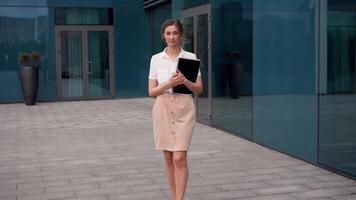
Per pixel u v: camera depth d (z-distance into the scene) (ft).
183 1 37.45
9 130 32.73
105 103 49.06
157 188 18.26
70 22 51.44
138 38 53.31
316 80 20.75
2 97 49.78
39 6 50.21
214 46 31.83
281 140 23.93
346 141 19.02
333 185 18.15
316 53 20.71
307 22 21.29
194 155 23.80
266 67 25.02
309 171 20.25
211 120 32.83
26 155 24.71
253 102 26.58
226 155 23.70
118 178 19.81
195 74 14.24
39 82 51.01
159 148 14.73
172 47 14.61
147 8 52.24
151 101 50.26
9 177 20.35
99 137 29.53
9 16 49.55
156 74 14.83
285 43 23.15
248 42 26.99
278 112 24.02
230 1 29.09
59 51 51.29
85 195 17.57
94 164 22.38
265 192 17.46
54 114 40.83
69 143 27.76
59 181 19.57
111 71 53.06
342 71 19.10
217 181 19.03
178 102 14.48
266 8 24.82
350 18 18.58
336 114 19.57
